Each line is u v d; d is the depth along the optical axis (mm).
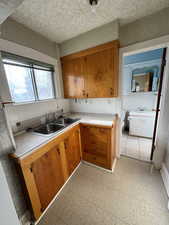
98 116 2113
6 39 1270
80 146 2035
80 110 2533
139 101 3168
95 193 1479
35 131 1610
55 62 2059
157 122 1820
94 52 1758
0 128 849
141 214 1200
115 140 2037
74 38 1882
